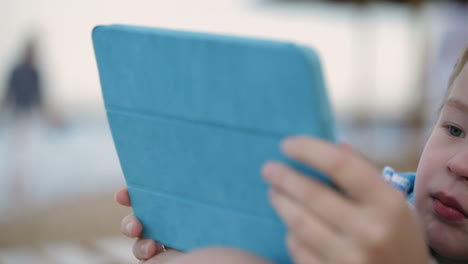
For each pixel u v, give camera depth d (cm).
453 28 636
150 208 71
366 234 46
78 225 339
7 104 560
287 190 49
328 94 49
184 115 59
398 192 49
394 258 47
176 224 68
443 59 633
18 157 549
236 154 56
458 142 80
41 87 566
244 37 53
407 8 1024
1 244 297
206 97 56
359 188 47
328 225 48
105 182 475
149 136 64
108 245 296
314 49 49
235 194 58
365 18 1198
